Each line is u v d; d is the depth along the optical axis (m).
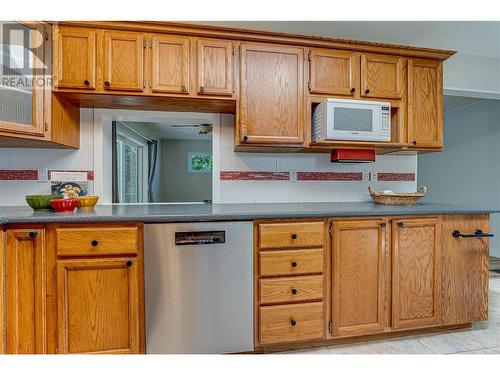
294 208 2.07
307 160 2.59
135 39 1.92
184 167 6.39
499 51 2.87
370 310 1.91
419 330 2.07
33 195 2.02
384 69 2.27
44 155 2.21
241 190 2.48
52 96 1.87
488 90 2.99
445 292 2.03
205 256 1.71
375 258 1.92
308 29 2.46
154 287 1.66
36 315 1.56
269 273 1.77
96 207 2.14
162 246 1.66
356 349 1.88
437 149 2.40
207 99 2.04
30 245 1.56
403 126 2.31
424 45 2.75
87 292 1.60
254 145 2.14
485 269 2.10
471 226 2.08
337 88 2.20
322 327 1.85
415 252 1.98
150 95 1.95
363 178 2.69
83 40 1.87
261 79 2.09
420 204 2.45
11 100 1.72
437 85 2.38
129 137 4.32
